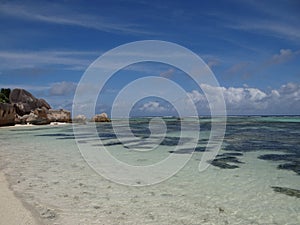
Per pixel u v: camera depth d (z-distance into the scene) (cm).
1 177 955
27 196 744
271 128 3375
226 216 632
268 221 606
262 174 1026
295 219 618
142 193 797
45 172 1048
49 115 4947
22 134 2812
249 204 709
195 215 635
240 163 1232
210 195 781
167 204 705
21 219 582
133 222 590
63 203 697
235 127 3609
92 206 682
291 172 1055
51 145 1906
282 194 789
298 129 3189
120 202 716
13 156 1432
